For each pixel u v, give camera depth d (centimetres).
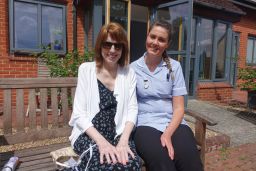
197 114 288
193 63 830
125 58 265
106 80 258
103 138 231
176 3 671
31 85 282
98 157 216
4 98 272
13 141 276
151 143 243
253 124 623
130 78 266
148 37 272
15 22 610
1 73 595
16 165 241
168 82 276
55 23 657
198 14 817
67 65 527
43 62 613
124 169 207
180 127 267
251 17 1125
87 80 252
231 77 1067
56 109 300
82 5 675
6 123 274
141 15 977
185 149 246
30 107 286
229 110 741
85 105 251
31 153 270
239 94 1027
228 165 400
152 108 277
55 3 648
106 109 249
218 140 461
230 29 925
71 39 674
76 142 243
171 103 283
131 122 255
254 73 731
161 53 275
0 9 586
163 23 270
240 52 1099
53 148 286
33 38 636
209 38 876
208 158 424
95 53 258
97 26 620
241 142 498
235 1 1006
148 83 276
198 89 837
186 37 650
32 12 627
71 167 219
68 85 302
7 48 602
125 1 672
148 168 244
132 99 264
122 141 236
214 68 895
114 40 248
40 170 235
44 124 293
